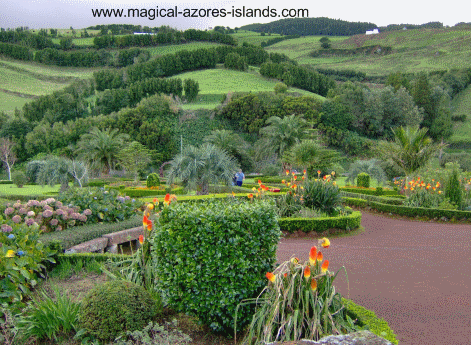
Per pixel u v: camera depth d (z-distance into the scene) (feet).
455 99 288.10
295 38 555.69
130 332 9.62
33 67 327.67
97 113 233.96
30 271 13.00
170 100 203.92
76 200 22.11
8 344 9.73
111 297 9.97
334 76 362.12
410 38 458.91
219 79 288.10
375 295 15.25
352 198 53.36
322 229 29.66
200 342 10.42
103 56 347.77
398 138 51.52
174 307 11.42
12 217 18.24
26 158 181.47
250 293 10.85
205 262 10.66
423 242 27.12
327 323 9.21
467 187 48.49
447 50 394.93
